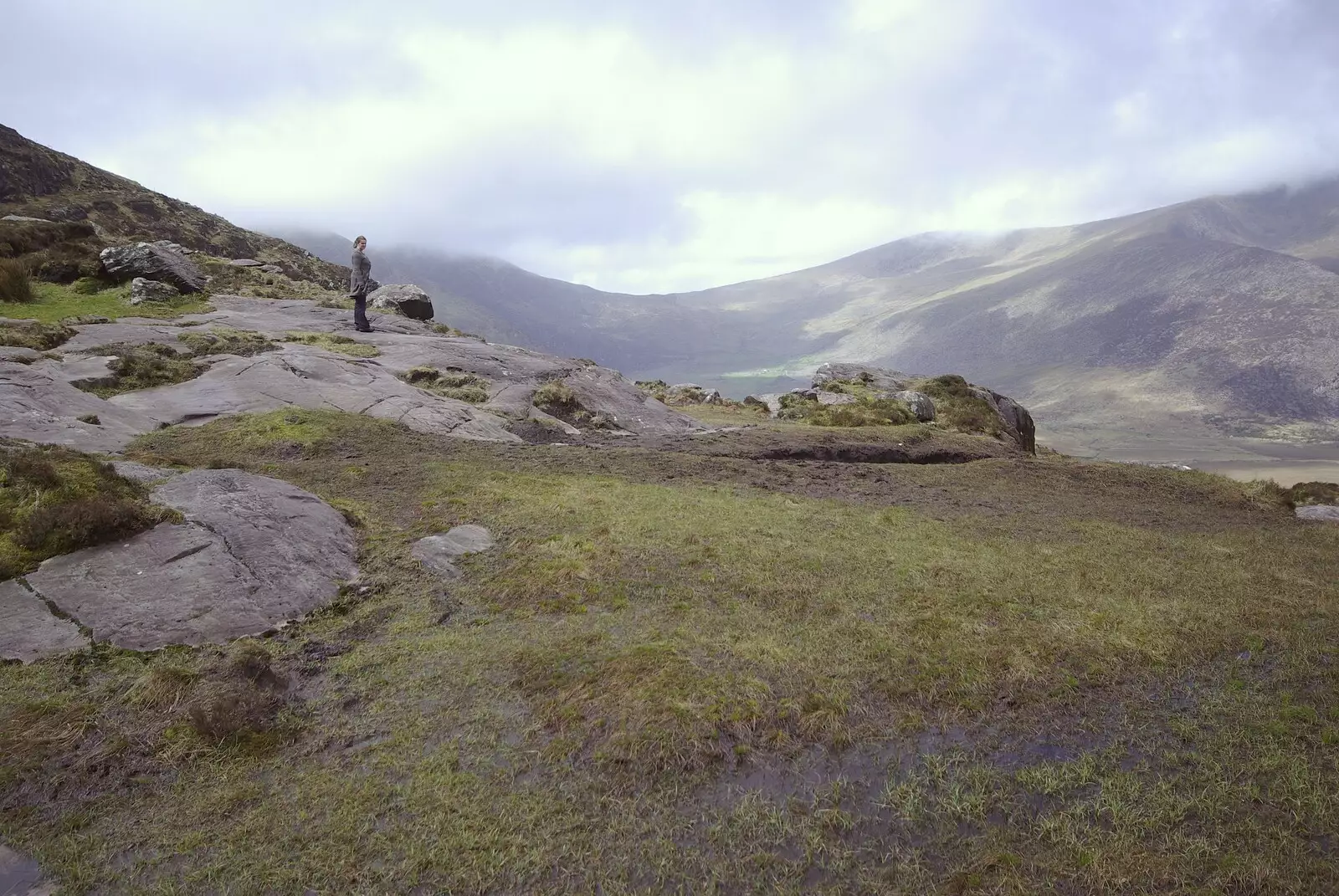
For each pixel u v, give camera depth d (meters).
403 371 21.61
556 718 6.16
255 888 4.43
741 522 11.52
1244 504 17.95
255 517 8.88
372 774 5.48
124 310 24.92
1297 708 6.50
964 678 6.96
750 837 5.01
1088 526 13.34
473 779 5.44
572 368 26.48
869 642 7.57
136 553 7.72
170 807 5.07
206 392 17.16
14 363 14.80
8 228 30.31
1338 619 8.52
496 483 12.78
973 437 25.58
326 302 31.22
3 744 5.36
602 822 5.08
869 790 5.55
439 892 4.46
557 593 8.53
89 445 12.41
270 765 5.56
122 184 66.50
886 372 40.62
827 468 18.38
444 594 8.52
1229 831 5.07
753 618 8.09
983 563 10.28
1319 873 4.67
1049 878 4.68
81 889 4.36
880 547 10.80
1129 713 6.58
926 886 4.63
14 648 6.39
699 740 5.89
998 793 5.48
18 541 7.47
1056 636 7.82
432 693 6.55
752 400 35.41
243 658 6.48
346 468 13.03
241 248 63.91
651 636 7.56
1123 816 5.23
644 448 19.11
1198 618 8.44
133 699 5.99
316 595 8.03
